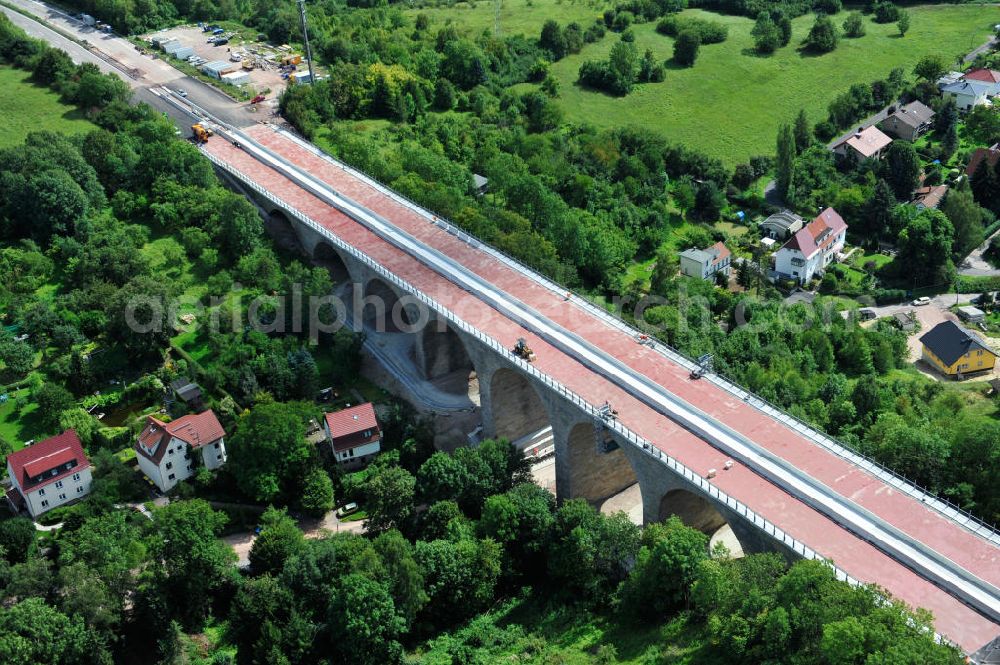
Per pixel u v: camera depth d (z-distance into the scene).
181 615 117.88
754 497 112.81
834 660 89.19
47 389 142.62
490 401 144.75
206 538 119.12
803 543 106.38
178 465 136.50
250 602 115.88
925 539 105.44
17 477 128.88
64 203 174.75
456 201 184.88
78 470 132.00
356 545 119.56
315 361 160.88
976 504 119.00
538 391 133.75
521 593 123.31
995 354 171.00
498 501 123.75
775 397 141.62
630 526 118.69
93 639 109.69
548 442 151.88
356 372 160.00
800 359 157.88
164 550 117.50
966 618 97.44
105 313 157.00
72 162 182.75
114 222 179.75
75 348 155.00
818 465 116.06
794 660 92.94
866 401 145.00
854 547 106.06
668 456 118.88
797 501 112.25
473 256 162.12
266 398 146.75
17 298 160.38
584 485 138.88
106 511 128.50
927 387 158.25
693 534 110.62
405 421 146.25
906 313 193.50
